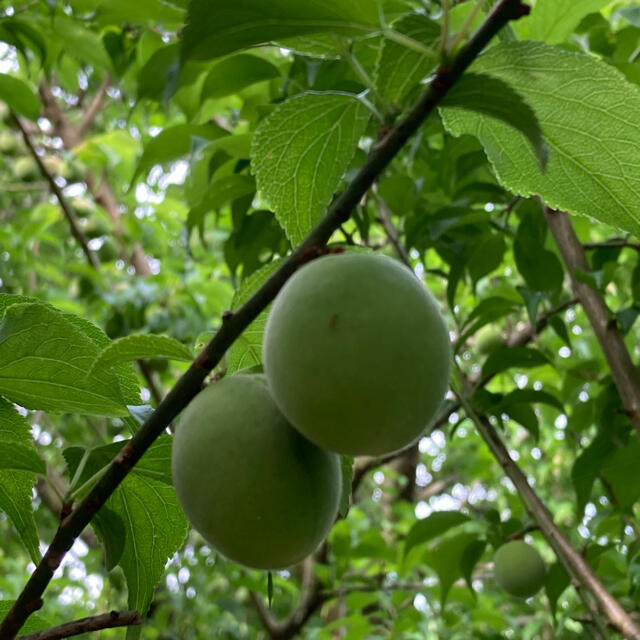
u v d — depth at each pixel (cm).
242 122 56
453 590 58
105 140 76
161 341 20
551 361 41
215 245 82
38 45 50
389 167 46
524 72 20
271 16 18
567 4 36
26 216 85
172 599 75
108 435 66
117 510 24
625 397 35
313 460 18
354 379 16
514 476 38
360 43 33
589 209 23
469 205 45
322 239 18
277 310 17
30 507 24
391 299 16
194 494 18
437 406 17
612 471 40
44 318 21
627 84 20
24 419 24
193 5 17
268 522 18
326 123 21
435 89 17
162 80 45
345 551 64
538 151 18
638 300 42
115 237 82
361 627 63
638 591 42
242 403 18
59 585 75
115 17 44
